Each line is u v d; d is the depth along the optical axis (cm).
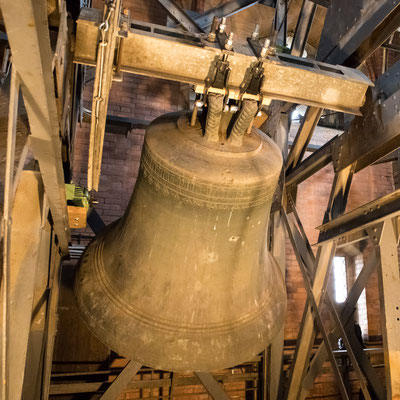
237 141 174
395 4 220
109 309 189
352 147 285
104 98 150
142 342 177
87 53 176
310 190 535
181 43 177
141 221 193
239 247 188
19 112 145
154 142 175
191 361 177
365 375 338
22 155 119
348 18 259
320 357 330
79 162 458
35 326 229
